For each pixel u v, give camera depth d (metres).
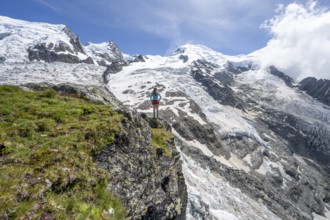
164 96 197.50
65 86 19.80
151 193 13.41
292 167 173.50
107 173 10.91
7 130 11.00
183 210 17.98
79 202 8.91
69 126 12.60
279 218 90.44
